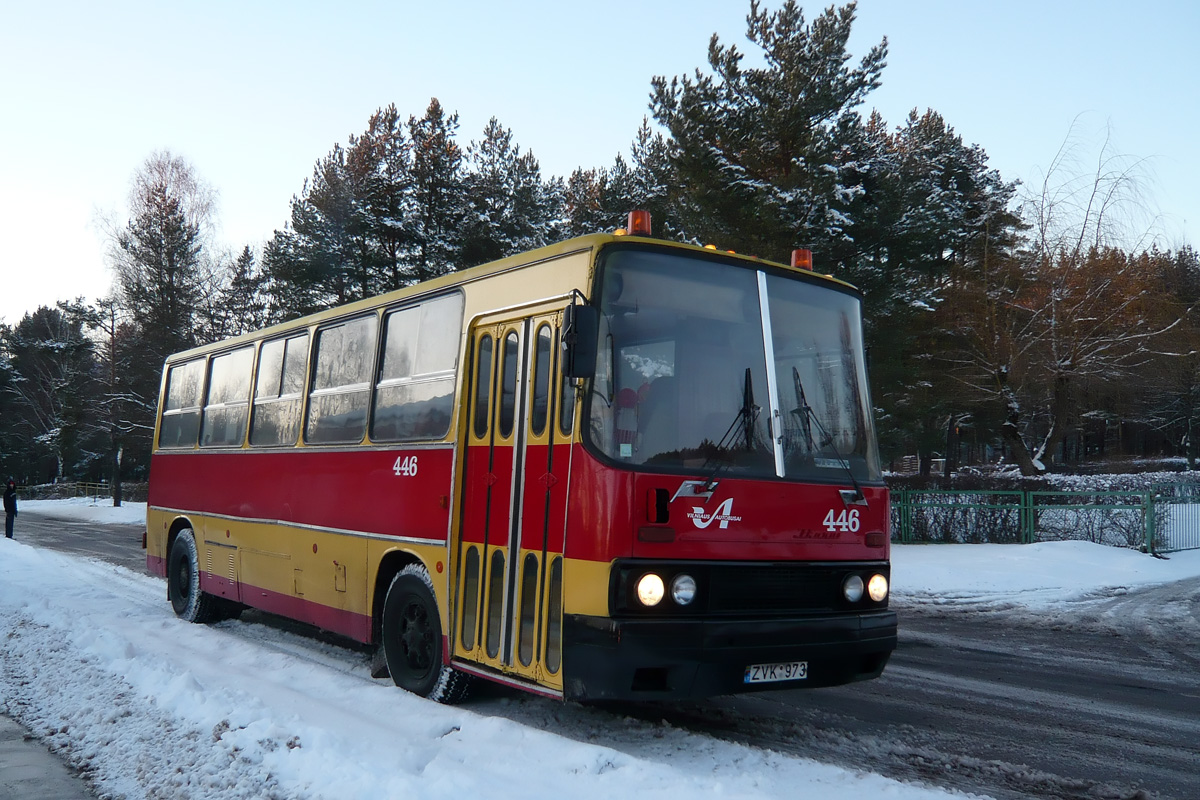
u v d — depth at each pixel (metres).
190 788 5.18
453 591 6.91
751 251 22.23
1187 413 56.16
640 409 5.86
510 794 4.85
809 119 22.42
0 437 82.94
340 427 8.87
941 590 16.16
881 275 22.30
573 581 5.74
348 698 7.26
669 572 5.62
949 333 29.70
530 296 6.57
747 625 5.71
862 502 6.58
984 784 5.63
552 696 5.83
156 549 13.20
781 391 6.46
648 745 6.06
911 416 26.94
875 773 5.54
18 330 94.06
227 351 11.77
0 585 14.12
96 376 62.41
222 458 11.37
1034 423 42.12
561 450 5.99
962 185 38.78
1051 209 28.59
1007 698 8.13
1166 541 20.72
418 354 7.84
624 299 6.04
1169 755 6.36
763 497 6.07
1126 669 9.66
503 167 38.31
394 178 36.00
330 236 34.94
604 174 41.34
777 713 7.32
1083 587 16.44
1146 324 28.73
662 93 24.17
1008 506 21.88
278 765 5.43
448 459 7.12
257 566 10.23
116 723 6.54
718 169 22.77
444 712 6.68
